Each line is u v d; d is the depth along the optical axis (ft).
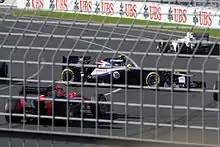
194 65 382.01
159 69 228.22
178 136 233.14
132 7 564.30
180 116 269.85
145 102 309.01
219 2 436.76
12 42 470.39
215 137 230.27
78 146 235.40
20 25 502.38
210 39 355.56
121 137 230.89
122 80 344.28
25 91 256.32
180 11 494.59
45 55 437.99
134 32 407.44
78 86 343.46
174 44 359.46
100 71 344.28
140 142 232.12
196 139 227.20
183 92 330.54
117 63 345.51
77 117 252.01
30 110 262.06
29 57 431.02
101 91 336.90
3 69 317.22
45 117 242.99
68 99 240.32
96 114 236.22
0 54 436.35
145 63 398.42
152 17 435.94
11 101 255.29
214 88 284.41
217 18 365.40
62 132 239.50
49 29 486.79
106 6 598.75
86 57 344.08
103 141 237.86
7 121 265.13
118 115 277.44
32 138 246.06
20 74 381.40
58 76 378.32
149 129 248.32
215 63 380.58
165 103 304.09
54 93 245.24
